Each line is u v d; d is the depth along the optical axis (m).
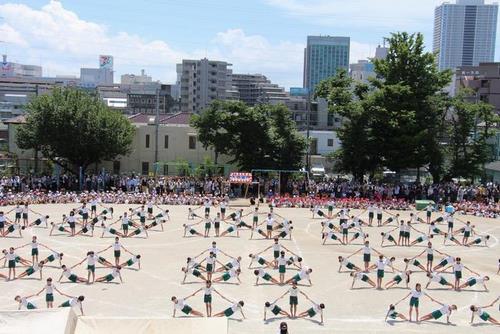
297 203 56.69
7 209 51.03
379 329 24.05
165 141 74.56
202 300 27.28
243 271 32.72
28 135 63.75
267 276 30.09
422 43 64.56
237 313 25.55
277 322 24.59
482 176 70.81
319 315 25.55
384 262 30.09
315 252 38.03
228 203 55.06
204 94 181.75
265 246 39.28
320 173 82.06
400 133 61.78
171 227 45.41
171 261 34.69
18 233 41.38
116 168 74.62
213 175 68.00
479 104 66.31
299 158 67.12
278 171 61.97
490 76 121.56
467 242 41.91
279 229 43.06
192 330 17.95
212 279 30.81
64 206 53.59
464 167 65.56
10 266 29.94
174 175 70.38
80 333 17.72
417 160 62.31
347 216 45.97
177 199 56.38
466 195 59.00
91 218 46.12
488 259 37.47
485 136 66.12
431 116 63.72
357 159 64.06
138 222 46.47
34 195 54.91
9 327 17.56
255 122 64.75
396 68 64.56
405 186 60.22
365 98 64.50
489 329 24.27
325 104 117.69
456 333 23.72
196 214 50.91
